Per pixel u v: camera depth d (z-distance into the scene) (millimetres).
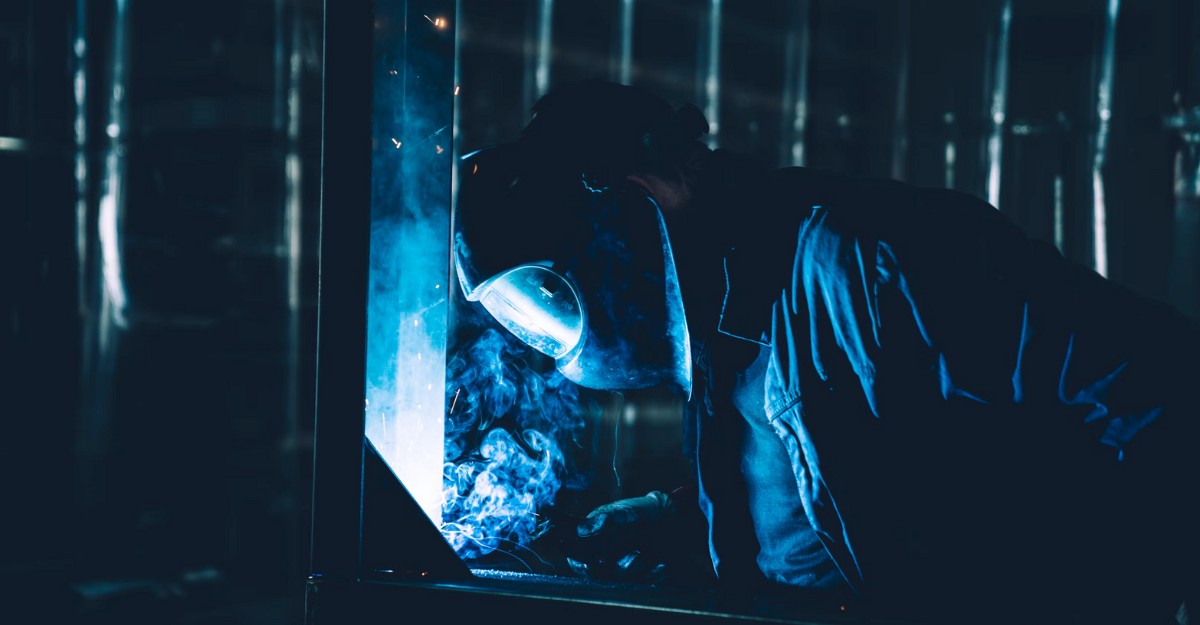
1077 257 5090
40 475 5297
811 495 1262
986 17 5062
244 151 5723
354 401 1144
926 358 1151
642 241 1312
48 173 5328
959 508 1238
